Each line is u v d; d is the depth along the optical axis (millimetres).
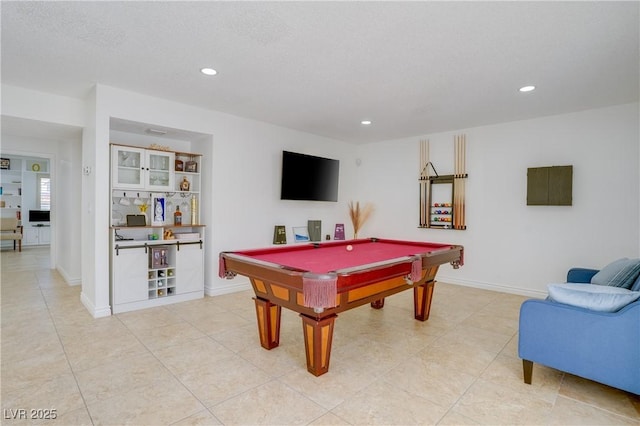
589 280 3105
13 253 7535
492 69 2840
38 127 3777
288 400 2000
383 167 5922
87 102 3646
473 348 2781
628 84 3160
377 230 5988
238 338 2924
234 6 1986
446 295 4418
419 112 4125
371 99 3658
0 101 3244
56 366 2369
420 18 2082
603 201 3889
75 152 4629
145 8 2014
